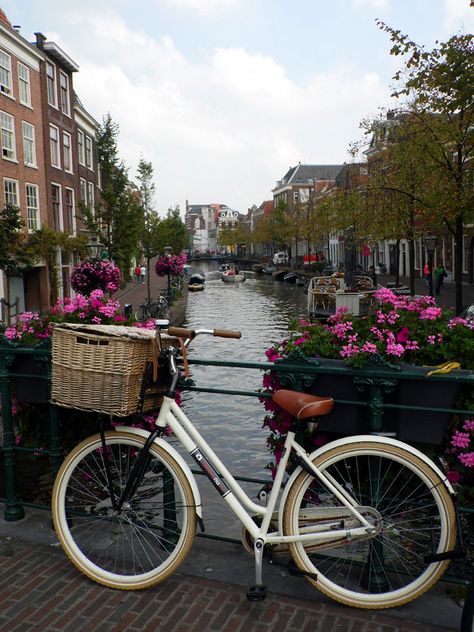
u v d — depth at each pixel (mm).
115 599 2582
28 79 24438
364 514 2482
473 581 2092
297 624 2385
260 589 2477
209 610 2488
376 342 2928
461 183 15172
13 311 22953
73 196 29828
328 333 3074
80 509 3213
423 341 3033
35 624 2410
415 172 17531
